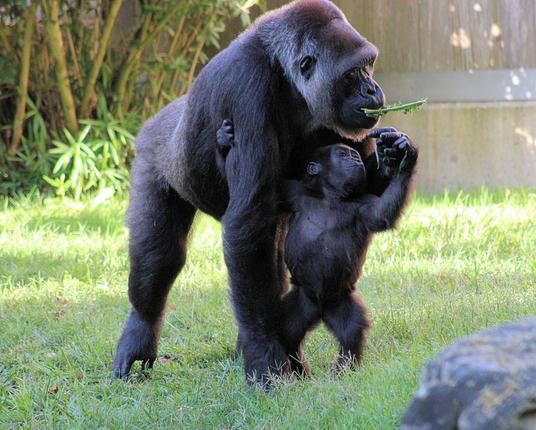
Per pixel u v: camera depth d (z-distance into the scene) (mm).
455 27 24938
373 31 25125
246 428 8812
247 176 9352
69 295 14812
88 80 22656
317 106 9383
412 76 25094
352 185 9625
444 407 5285
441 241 16812
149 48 24312
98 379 11281
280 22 9531
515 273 14438
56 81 22688
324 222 9750
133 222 11250
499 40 24859
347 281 9766
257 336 9633
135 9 24438
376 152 9359
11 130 23422
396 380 8727
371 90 9258
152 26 22516
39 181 22406
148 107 23609
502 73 24828
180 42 23641
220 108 9672
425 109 25062
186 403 9914
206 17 22984
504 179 25031
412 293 13562
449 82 24984
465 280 14180
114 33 24375
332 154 9734
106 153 22047
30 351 12195
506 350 5402
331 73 9250
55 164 22422
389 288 13961
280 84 9625
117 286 15258
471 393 5207
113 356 11945
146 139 11406
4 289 15109
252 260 9414
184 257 11352
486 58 24922
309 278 9773
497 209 19453
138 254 11148
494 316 11391
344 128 9516
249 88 9398
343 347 9773
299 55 9336
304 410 8555
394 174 9453
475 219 18281
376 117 9328
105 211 20453
